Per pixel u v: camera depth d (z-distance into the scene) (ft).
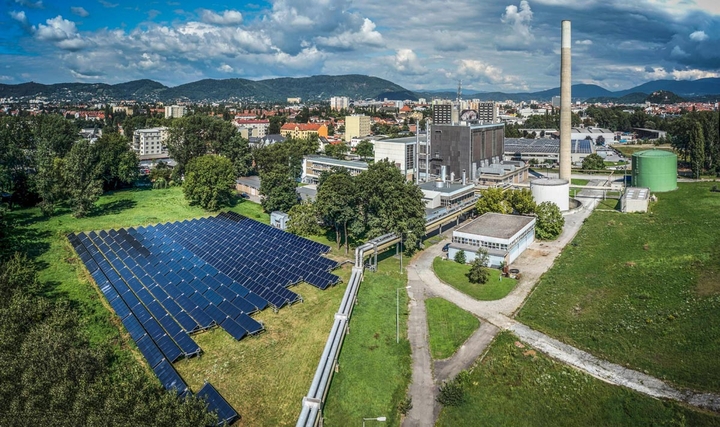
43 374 183.83
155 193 634.02
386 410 213.66
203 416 181.68
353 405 215.72
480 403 217.15
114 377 216.33
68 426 166.09
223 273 353.31
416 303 317.01
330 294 326.65
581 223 498.28
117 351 257.34
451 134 654.53
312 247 408.87
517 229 409.69
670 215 501.56
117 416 167.84
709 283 313.53
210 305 300.40
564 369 236.63
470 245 398.62
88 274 366.43
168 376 226.79
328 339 251.60
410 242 391.65
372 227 405.18
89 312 301.43
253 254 393.91
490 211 484.33
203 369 242.58
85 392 177.78
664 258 371.97
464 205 500.74
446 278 357.41
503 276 356.59
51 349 196.34
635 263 367.66
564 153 638.94
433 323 289.12
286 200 523.70
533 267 377.91
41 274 362.12
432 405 216.74
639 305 298.35
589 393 219.61
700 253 373.40
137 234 449.48
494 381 232.12
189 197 569.23
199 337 272.72
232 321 281.95
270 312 301.43
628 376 230.07
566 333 271.49
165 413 171.42
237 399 220.64
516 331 276.21
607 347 254.06
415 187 411.95
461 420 207.10
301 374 238.27
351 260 388.37
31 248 413.18
